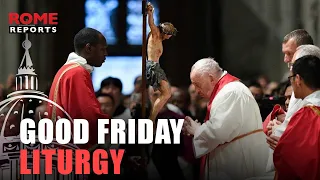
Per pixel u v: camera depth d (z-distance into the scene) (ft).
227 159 58.03
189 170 71.61
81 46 58.85
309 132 49.83
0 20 138.21
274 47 150.51
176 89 89.76
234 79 58.44
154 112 59.52
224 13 159.53
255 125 57.98
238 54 157.17
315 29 126.62
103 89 75.92
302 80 51.13
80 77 57.47
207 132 56.54
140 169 61.62
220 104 56.90
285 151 49.96
